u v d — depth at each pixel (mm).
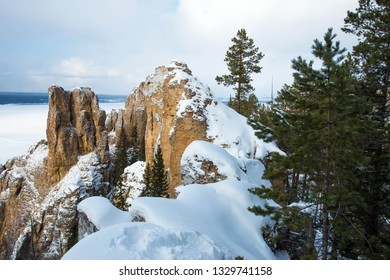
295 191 12758
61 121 59875
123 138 74125
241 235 17203
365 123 11539
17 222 59094
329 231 13273
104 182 59750
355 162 11500
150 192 37969
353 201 11469
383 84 17172
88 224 20469
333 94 10617
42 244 50594
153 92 48562
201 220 16375
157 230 11688
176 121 36250
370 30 17766
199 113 35719
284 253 17844
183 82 39656
